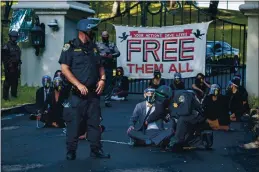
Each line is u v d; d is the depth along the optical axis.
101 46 14.85
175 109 8.75
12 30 15.41
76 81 7.78
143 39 17.14
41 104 12.04
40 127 11.16
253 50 15.04
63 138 9.86
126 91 16.52
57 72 12.06
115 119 12.44
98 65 8.00
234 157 8.33
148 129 8.98
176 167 7.56
